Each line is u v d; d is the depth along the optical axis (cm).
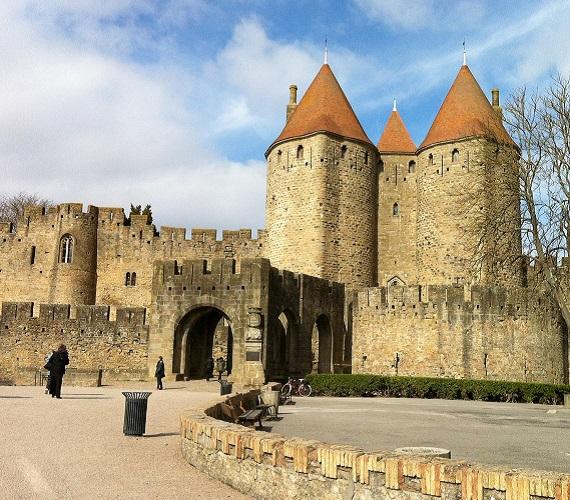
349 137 4781
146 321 4138
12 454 1128
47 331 3875
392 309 3881
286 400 2673
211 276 3475
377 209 5034
